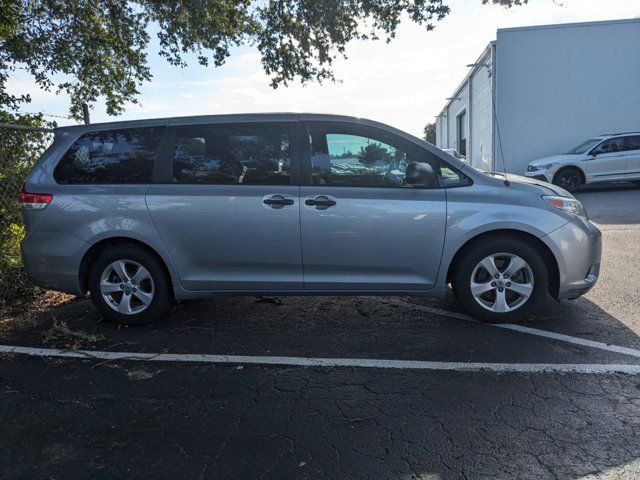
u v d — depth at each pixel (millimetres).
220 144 4504
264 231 4379
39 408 3287
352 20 8680
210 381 3646
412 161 4426
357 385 3539
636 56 18125
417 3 8320
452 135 34938
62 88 9336
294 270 4461
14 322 4977
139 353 4156
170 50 9211
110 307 4723
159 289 4652
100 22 8766
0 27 7387
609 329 4422
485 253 4414
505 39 18719
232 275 4520
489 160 20969
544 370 3674
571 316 4766
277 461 2693
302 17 8625
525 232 4352
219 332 4602
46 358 4086
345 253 4375
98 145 4660
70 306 5453
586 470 2557
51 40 8273
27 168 6133
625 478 2488
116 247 4633
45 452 2809
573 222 4375
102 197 4520
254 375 3730
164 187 4492
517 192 4387
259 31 9102
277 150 4441
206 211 4414
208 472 2611
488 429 2947
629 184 17234
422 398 3332
